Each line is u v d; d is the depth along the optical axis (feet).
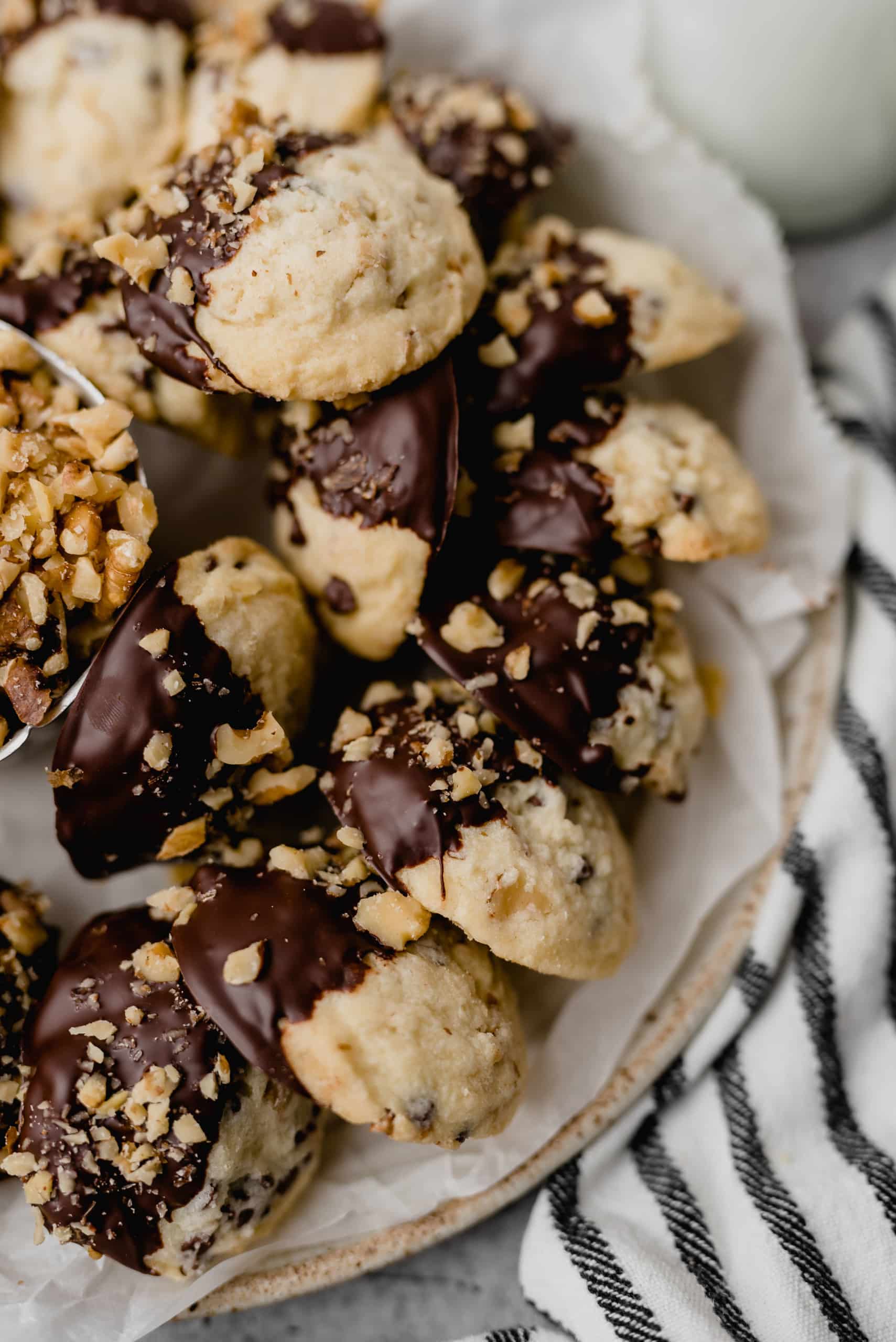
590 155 1.33
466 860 1.10
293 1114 1.15
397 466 1.13
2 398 1.14
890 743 1.25
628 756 1.16
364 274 1.10
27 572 1.10
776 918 1.22
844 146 1.33
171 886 1.19
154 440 1.21
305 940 1.09
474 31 1.32
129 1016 1.11
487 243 1.24
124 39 1.26
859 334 1.36
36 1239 1.13
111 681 1.09
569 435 1.18
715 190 1.31
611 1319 1.14
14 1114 1.15
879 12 1.26
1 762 1.18
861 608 1.30
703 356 1.33
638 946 1.23
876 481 1.31
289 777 1.15
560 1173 1.19
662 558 1.26
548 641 1.14
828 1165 1.19
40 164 1.27
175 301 1.10
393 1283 1.21
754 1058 1.21
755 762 1.27
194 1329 1.20
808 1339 1.13
